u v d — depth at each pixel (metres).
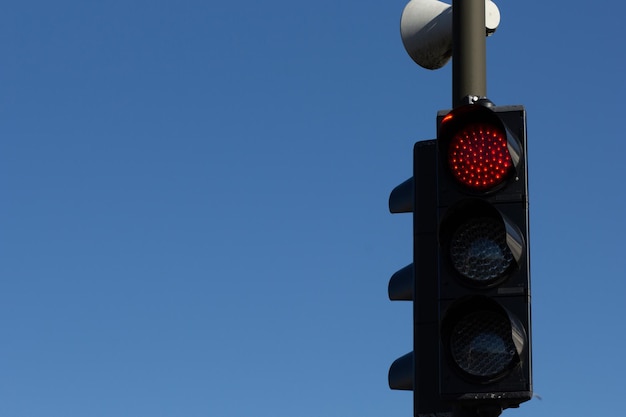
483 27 7.64
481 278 6.99
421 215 7.91
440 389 6.94
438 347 7.69
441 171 7.18
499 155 7.11
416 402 7.67
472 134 7.16
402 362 7.98
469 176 7.12
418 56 8.45
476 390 6.88
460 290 7.00
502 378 6.88
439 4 8.46
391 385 8.01
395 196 8.21
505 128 7.07
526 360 6.87
